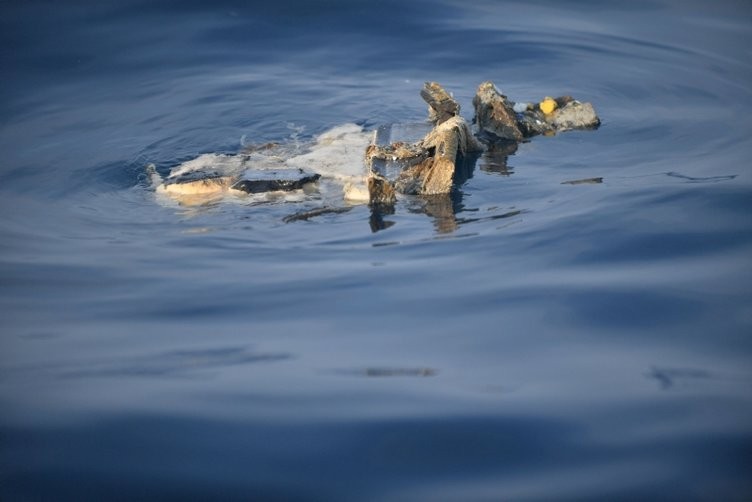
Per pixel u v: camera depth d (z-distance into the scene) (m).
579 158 33.88
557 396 18.83
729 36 45.50
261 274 25.61
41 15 45.75
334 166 32.12
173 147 35.28
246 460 17.03
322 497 16.02
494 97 36.09
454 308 22.95
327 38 44.75
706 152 33.91
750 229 27.27
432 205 30.05
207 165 32.31
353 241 27.62
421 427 17.84
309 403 18.78
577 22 46.97
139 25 45.53
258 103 38.81
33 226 29.58
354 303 23.47
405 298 23.66
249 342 21.69
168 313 23.53
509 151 34.53
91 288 25.22
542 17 47.44
